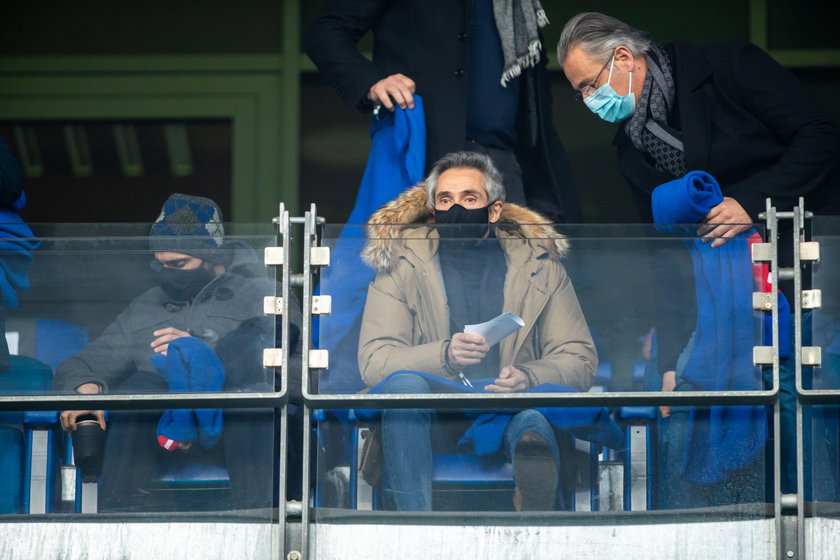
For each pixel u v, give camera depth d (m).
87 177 31.06
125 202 31.02
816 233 15.49
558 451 15.15
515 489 15.11
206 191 30.98
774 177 17.34
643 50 18.47
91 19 31.39
